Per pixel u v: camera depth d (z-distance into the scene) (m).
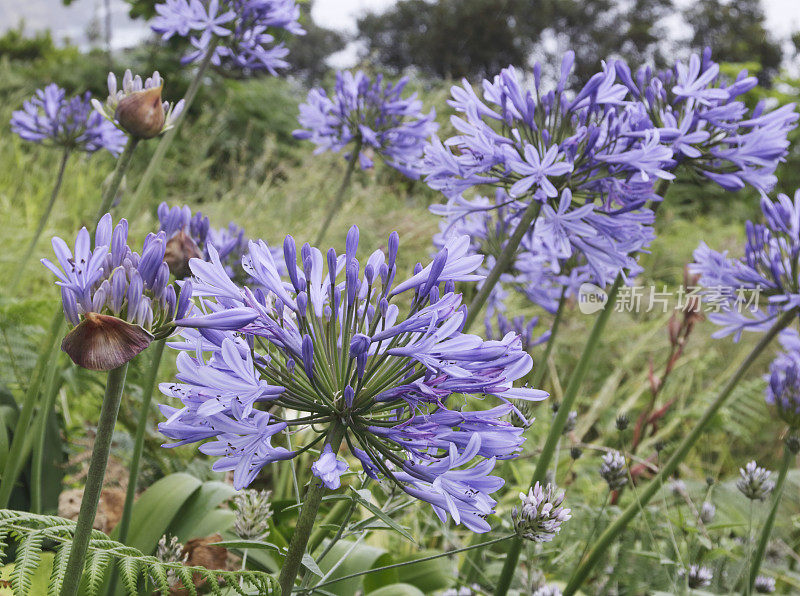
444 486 1.23
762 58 30.33
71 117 3.28
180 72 10.77
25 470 2.47
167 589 1.25
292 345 1.28
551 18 31.30
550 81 16.64
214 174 9.58
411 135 3.29
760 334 5.63
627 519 2.37
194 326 1.15
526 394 1.26
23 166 7.50
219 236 2.83
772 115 2.27
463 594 2.36
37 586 1.90
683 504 3.19
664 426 4.77
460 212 2.22
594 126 2.02
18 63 14.69
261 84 12.20
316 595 1.68
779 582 3.37
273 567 2.28
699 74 2.49
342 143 3.38
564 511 1.63
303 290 1.34
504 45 30.16
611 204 2.14
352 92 3.28
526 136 2.13
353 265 1.32
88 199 6.95
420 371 1.29
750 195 11.62
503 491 3.45
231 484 2.96
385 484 1.85
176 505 2.16
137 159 8.61
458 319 1.21
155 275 1.14
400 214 5.93
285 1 3.02
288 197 6.68
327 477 1.14
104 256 1.12
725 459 4.93
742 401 5.04
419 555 2.59
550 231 2.09
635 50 33.56
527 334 2.92
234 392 1.21
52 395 2.58
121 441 2.77
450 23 29.97
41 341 3.11
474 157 2.06
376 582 2.44
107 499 2.66
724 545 3.13
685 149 2.16
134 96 2.02
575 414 2.50
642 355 5.77
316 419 1.29
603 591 2.70
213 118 10.28
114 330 1.07
